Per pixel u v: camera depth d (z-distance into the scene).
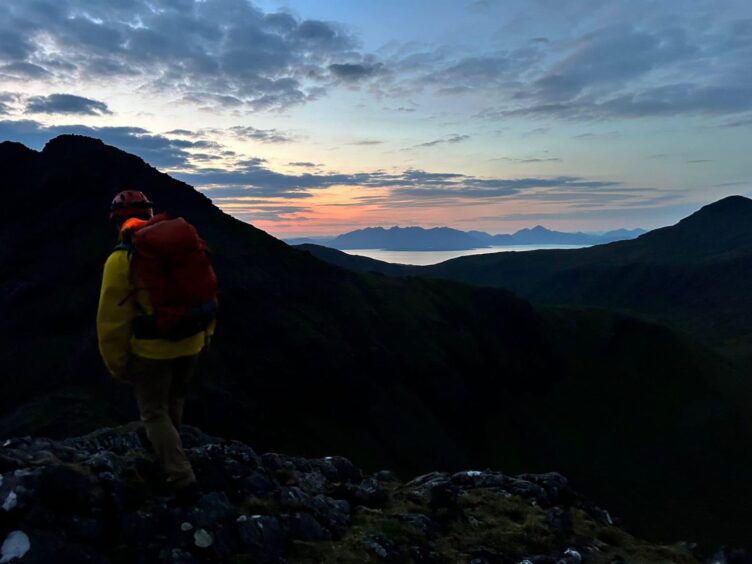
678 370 133.75
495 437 110.88
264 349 90.81
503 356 129.62
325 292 115.25
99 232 99.56
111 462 6.48
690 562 9.15
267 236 122.62
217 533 6.00
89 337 78.56
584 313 155.38
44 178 108.75
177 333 5.41
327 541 7.00
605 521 10.70
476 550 7.80
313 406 90.75
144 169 120.19
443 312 132.25
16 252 95.31
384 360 105.50
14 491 5.30
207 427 74.44
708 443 110.25
